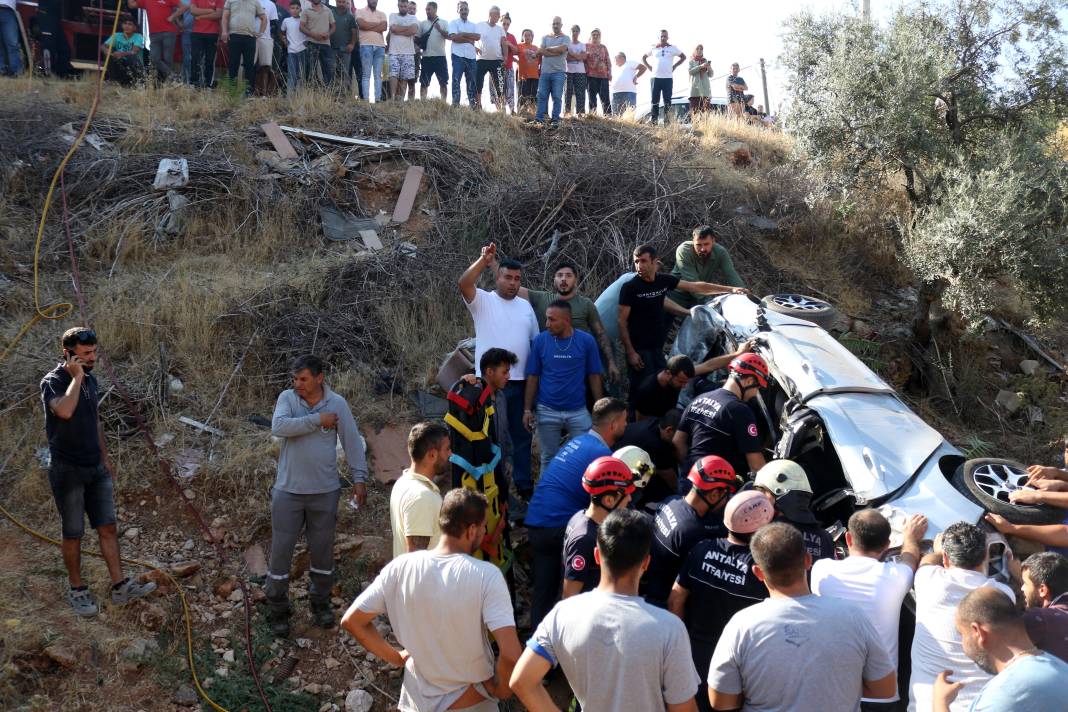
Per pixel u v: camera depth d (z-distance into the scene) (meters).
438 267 8.22
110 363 6.64
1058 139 8.91
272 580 4.95
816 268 9.31
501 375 5.14
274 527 4.93
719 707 3.11
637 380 6.50
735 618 3.11
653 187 9.26
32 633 4.55
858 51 8.38
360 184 9.49
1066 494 4.32
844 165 8.59
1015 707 2.76
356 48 12.17
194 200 8.81
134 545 5.40
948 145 8.41
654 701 2.94
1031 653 2.89
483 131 11.07
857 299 8.98
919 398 7.96
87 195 8.64
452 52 12.58
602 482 3.97
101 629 4.73
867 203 9.09
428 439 4.25
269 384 6.77
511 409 6.07
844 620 2.98
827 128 8.56
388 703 4.74
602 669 2.93
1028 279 7.48
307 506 4.94
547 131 11.58
